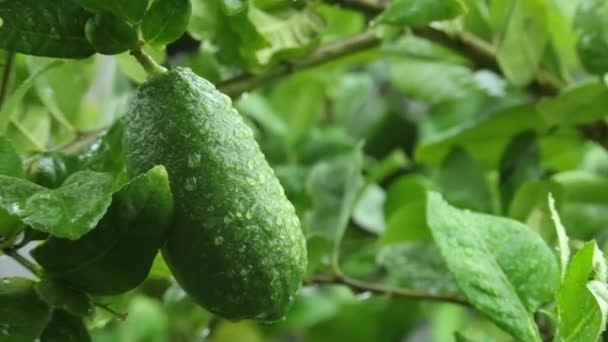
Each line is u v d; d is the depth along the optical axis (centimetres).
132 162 49
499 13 75
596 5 71
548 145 84
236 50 64
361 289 73
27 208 47
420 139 104
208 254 48
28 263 50
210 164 48
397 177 108
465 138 81
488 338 60
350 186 74
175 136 48
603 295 50
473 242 55
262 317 49
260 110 107
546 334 64
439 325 115
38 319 50
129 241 49
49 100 66
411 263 75
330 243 71
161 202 48
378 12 72
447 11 59
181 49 82
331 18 94
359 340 118
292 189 84
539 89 75
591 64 71
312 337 118
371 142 117
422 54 85
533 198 69
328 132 109
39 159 53
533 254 55
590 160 100
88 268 50
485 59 75
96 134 67
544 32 73
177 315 104
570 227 80
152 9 50
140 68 57
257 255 48
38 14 50
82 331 51
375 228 98
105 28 50
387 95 118
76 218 47
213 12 63
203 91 49
